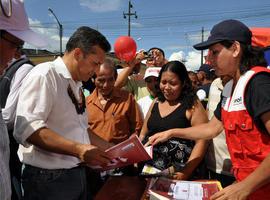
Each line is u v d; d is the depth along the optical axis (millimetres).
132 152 1929
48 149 1857
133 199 2199
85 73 2031
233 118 1841
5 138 1455
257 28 3783
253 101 1719
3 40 1413
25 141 1865
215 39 1826
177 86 2678
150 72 3656
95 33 1995
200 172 2850
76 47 1979
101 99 3359
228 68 1848
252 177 1689
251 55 1822
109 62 3297
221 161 3016
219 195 1730
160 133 2439
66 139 1861
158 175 2357
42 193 1972
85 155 1853
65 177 1983
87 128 2281
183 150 2572
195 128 2412
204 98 4410
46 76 1886
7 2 1352
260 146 1779
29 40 1433
